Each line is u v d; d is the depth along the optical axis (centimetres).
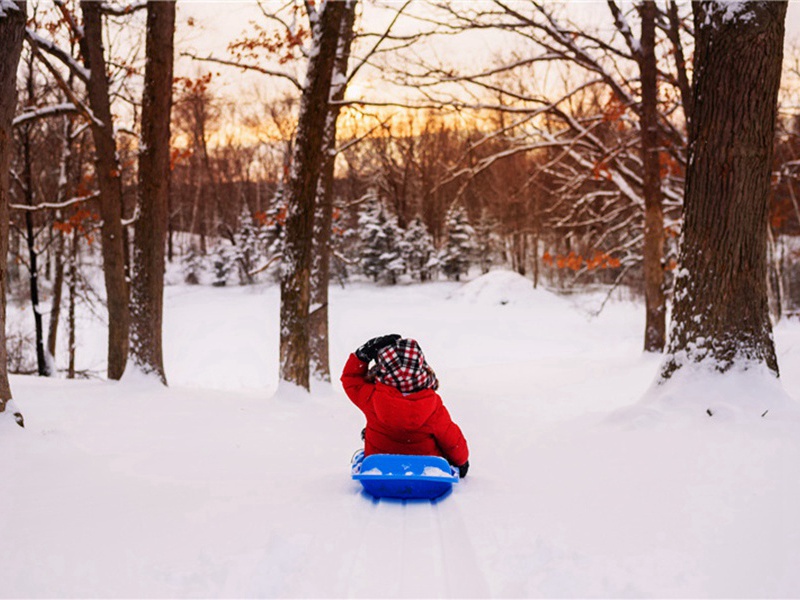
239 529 382
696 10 724
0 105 590
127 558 342
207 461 612
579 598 296
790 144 2514
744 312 684
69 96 1251
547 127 2777
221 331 3894
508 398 1266
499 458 620
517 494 455
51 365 2331
